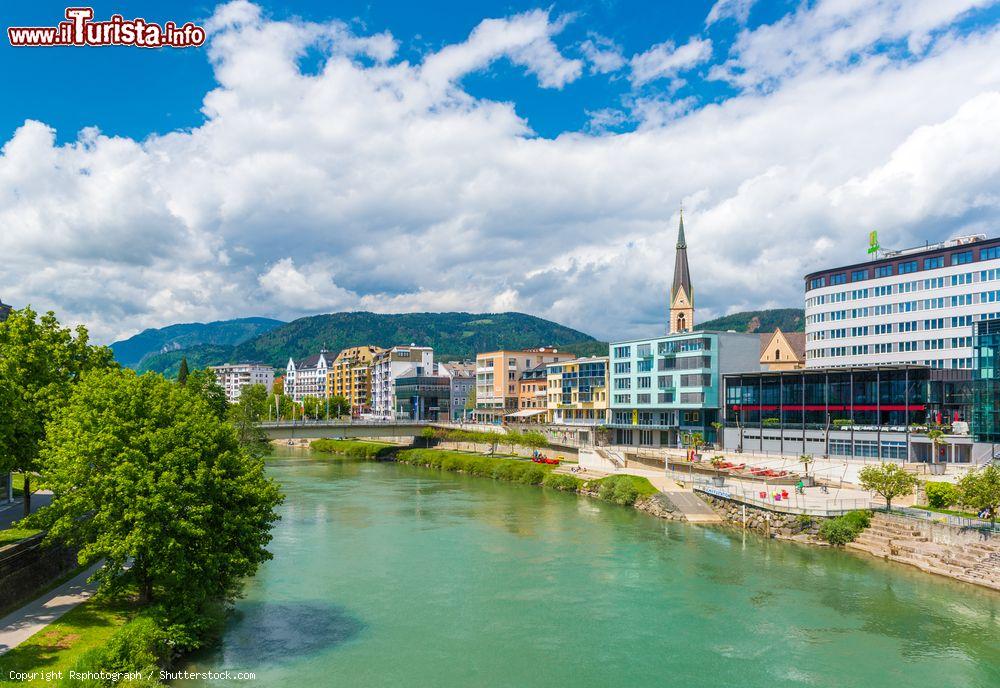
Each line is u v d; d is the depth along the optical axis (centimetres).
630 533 7538
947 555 5950
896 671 4044
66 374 5894
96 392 4231
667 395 13712
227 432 4509
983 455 8600
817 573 5922
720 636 4562
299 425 15650
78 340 6384
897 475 6819
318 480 12344
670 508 8512
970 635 4544
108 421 4078
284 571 6016
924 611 4972
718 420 13150
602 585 5638
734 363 13388
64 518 3934
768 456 10456
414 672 3991
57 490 3928
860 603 5150
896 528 6569
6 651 3497
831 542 6894
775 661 4184
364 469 14400
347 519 8356
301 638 4453
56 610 4162
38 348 5494
